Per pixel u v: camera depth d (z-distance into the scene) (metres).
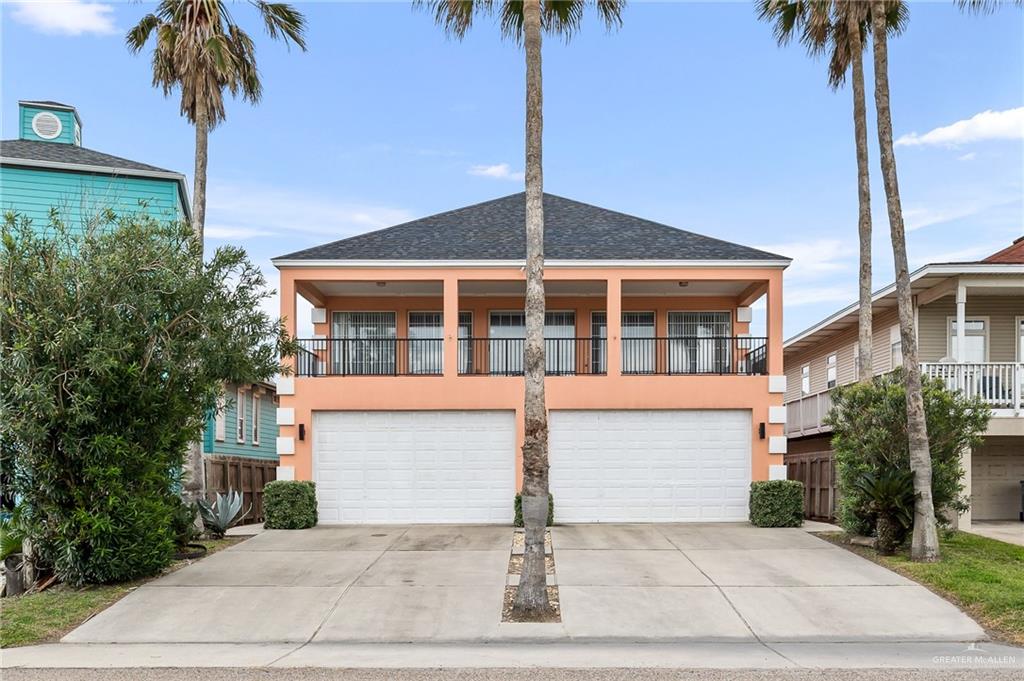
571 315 20.80
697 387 17.58
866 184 16.48
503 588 11.30
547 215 21.16
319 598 10.81
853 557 13.16
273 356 12.68
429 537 15.48
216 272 12.12
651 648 8.84
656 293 20.67
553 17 13.46
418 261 17.77
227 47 16.09
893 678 7.39
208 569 12.47
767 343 17.81
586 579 11.75
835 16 17.14
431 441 17.66
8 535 11.13
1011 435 17.84
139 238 11.49
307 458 17.50
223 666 7.94
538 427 10.47
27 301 10.76
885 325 22.45
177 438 12.19
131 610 10.27
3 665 7.99
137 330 11.25
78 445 10.85
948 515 15.77
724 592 11.04
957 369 17.73
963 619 9.87
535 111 10.99
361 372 20.09
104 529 10.93
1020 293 19.73
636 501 17.42
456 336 17.77
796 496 16.73
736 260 17.73
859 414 13.99
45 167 17.36
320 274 17.80
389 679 7.38
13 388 10.25
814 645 8.97
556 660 8.22
